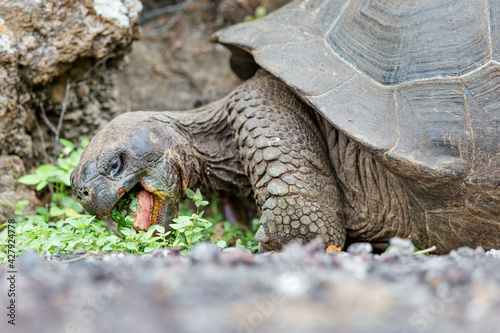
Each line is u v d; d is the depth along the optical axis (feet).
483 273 6.35
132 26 14.53
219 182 12.38
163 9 20.30
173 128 11.52
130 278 6.31
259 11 18.78
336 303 5.48
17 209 13.33
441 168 9.37
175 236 10.89
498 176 9.32
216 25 20.52
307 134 10.91
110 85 15.30
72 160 13.15
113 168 10.32
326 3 11.70
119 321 5.18
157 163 10.62
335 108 9.90
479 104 9.43
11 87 13.10
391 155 9.46
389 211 11.00
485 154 9.34
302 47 10.90
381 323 5.08
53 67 13.65
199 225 10.62
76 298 5.76
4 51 12.75
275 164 10.36
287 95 11.22
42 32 13.37
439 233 10.40
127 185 10.32
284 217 10.25
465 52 9.68
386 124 9.66
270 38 11.18
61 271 6.84
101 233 10.02
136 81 19.33
